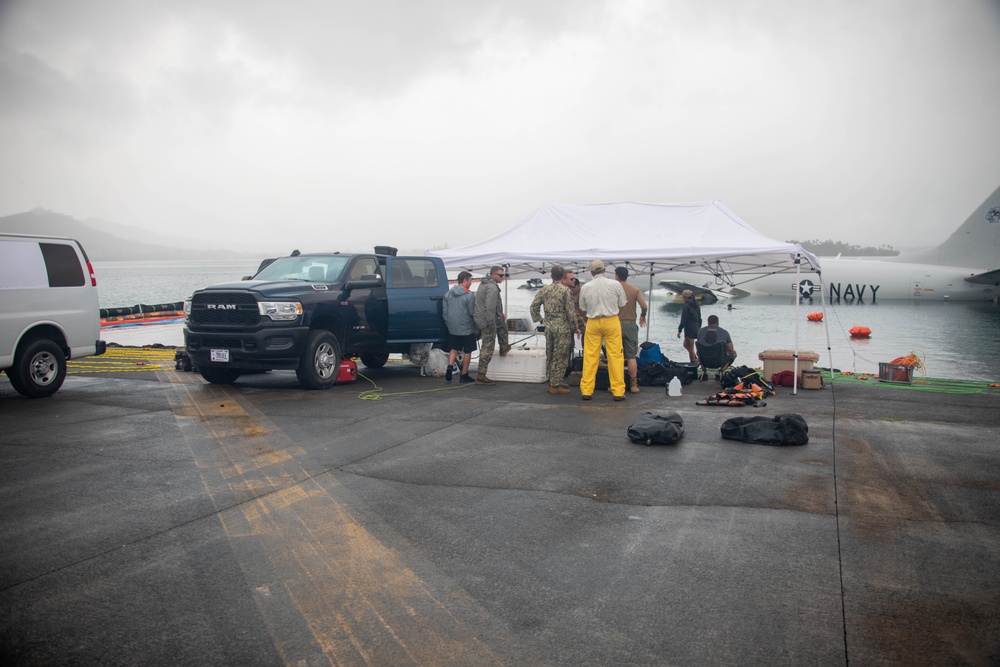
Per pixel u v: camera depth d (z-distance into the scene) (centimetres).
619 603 348
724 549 419
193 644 307
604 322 951
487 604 348
